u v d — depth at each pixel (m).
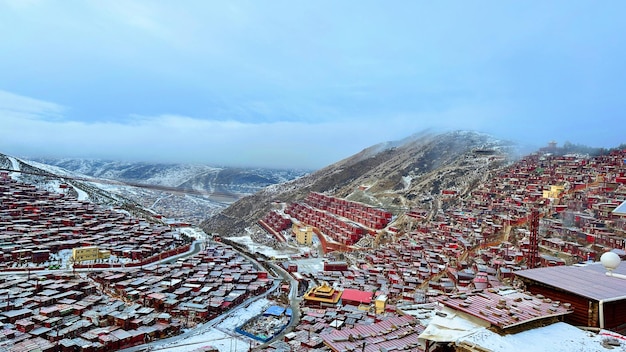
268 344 60.56
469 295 18.64
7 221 116.62
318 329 64.25
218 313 74.25
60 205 140.62
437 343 16.48
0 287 74.56
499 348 13.62
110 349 56.41
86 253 96.56
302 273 108.81
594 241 87.06
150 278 87.19
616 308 17.17
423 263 103.69
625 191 112.88
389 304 75.50
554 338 14.52
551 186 131.38
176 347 58.56
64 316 64.62
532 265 74.12
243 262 110.75
